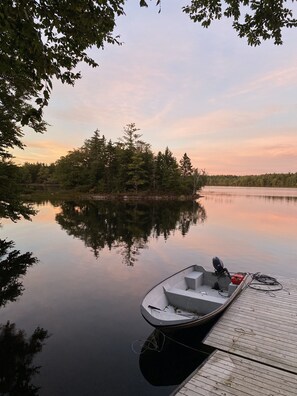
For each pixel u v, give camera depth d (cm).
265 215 2870
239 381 374
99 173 5431
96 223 2183
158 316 532
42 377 452
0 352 518
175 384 450
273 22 376
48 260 1169
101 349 535
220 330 508
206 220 2484
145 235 1759
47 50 280
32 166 8400
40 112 239
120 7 299
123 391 428
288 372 395
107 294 812
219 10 388
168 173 5522
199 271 809
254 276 820
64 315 673
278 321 543
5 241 1512
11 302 743
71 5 270
